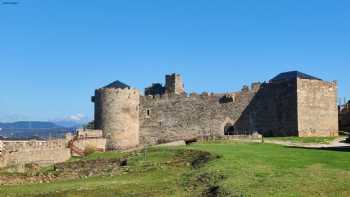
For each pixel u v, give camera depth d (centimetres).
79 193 3953
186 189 3828
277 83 9044
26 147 6506
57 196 3878
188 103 9956
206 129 9731
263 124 9169
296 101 8638
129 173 5012
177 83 10619
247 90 9425
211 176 3941
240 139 7975
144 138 10206
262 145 6512
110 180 4606
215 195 3341
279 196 3002
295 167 3988
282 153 5134
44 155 6894
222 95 9675
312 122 8750
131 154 6738
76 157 7838
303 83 8706
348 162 4247
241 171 3919
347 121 9738
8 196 3912
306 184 3284
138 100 10225
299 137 8300
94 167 5769
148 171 4991
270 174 3712
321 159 4500
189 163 5194
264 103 9194
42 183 4691
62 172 5341
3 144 6062
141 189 3988
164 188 3969
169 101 10106
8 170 5338
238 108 9488
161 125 10119
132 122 10050
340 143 7275
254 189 3241
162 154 6075
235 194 3166
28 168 5700
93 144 9019
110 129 9806
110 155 7506
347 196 2964
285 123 8844
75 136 8638
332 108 8969
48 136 9038
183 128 9944
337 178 3434
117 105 9850
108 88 9881
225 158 4728
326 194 3019
